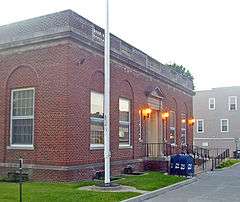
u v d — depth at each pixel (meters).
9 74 19.47
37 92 18.44
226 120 55.88
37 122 18.27
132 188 15.50
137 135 24.20
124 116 22.97
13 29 19.45
